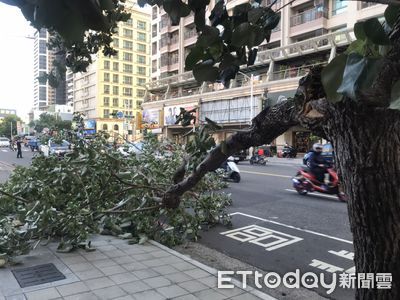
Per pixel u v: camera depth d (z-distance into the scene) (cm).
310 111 189
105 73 7531
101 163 512
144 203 484
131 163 668
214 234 660
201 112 3684
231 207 883
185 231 611
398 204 178
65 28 83
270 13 140
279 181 1343
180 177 281
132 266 459
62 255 496
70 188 585
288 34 3195
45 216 492
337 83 106
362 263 198
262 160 2180
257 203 930
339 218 768
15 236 486
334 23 2962
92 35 277
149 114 4456
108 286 396
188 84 4250
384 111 161
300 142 3112
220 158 244
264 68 3384
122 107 7750
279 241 617
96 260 479
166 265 465
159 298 371
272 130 222
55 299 363
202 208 693
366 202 183
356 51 115
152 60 5397
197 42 140
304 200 967
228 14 145
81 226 509
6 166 1906
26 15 87
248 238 636
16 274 425
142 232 595
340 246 587
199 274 438
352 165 181
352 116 171
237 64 149
